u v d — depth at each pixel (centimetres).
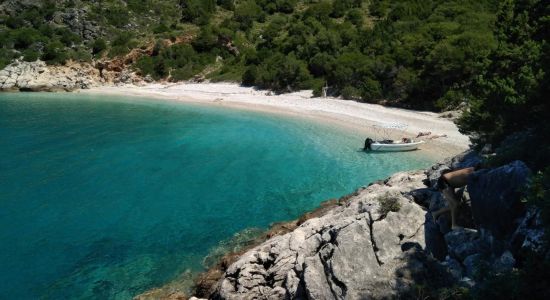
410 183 2080
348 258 1454
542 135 1638
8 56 8981
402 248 1493
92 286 1961
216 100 6925
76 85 8656
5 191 3027
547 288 948
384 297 1316
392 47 6669
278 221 2606
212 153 4000
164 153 4000
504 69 2855
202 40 9381
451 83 5366
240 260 1900
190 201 2900
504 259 1223
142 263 2152
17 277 2023
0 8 10338
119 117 5744
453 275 1349
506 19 3456
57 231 2466
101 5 10794
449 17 7462
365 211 1778
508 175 1338
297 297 1499
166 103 6931
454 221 1538
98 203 2855
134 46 9294
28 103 6881
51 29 9688
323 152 3984
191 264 2142
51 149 4091
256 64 8406
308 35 8444
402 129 4634
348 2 9944
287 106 6175
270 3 11112
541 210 1058
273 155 3912
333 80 6744
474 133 3069
